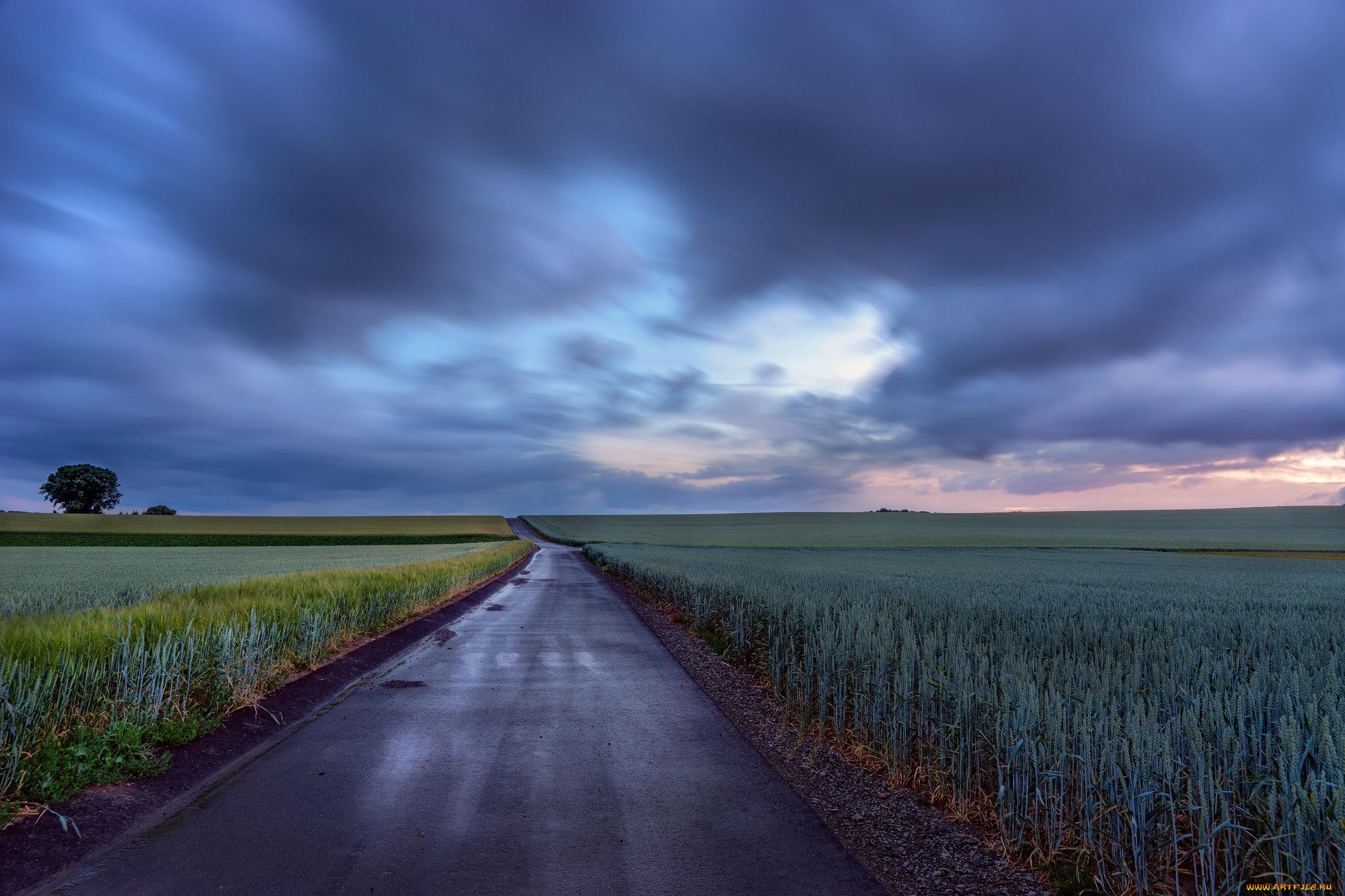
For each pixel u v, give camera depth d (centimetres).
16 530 6781
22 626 636
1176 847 343
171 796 464
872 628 770
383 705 739
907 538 8094
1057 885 348
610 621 1499
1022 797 403
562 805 452
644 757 557
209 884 339
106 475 10438
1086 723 402
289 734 624
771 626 916
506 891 334
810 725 655
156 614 757
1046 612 1012
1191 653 586
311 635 927
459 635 1271
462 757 555
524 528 12488
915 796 474
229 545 6556
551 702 757
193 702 663
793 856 379
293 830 407
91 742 500
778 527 11312
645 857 375
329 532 8812
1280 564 3997
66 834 390
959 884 350
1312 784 311
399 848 383
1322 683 493
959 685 506
